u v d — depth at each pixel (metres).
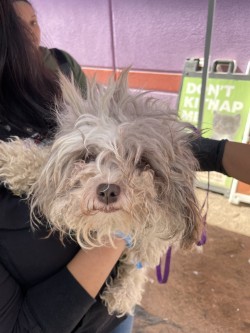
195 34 0.93
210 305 0.71
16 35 0.31
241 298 0.72
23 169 0.30
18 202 0.29
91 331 0.35
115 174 0.28
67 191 0.29
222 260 0.82
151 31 0.98
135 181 0.29
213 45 0.93
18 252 0.29
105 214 0.29
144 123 0.29
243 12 0.85
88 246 0.30
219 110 0.98
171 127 0.30
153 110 0.31
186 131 0.32
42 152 0.32
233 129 0.97
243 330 0.66
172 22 0.95
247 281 0.76
